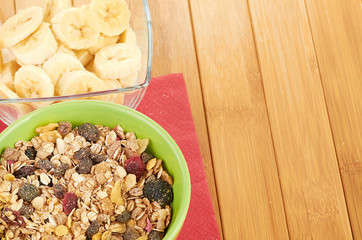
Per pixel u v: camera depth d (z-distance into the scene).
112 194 0.54
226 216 0.73
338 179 0.77
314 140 0.77
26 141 0.56
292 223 0.74
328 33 0.81
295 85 0.79
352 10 0.83
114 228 0.53
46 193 0.54
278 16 0.81
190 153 0.64
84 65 0.64
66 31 0.62
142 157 0.56
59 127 0.56
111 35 0.63
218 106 0.77
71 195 0.53
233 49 0.79
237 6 0.81
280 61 0.80
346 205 0.76
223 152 0.75
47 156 0.56
